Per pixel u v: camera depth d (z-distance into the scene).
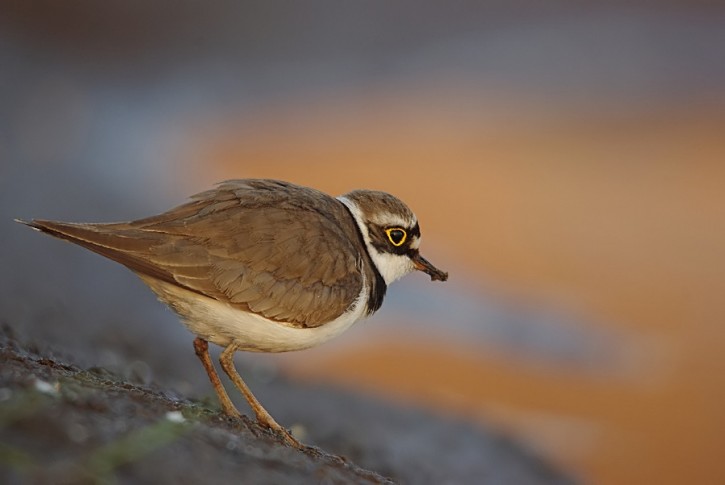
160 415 5.82
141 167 22.05
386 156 24.84
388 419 12.05
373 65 31.94
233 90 29.66
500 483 10.76
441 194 21.94
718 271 18.62
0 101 23.61
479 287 17.36
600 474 11.62
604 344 15.72
